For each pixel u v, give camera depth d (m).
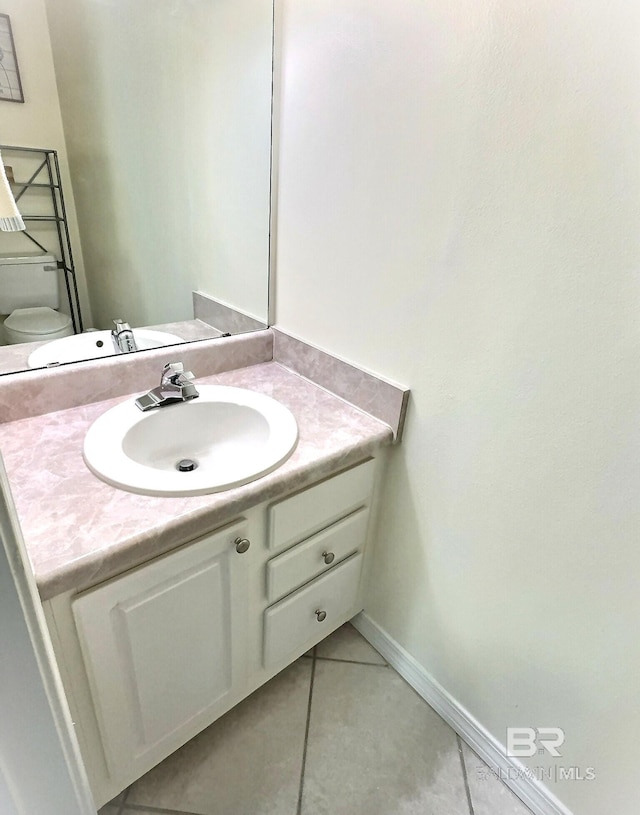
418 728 1.29
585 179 0.72
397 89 0.94
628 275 0.71
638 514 0.80
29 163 1.07
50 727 0.50
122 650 0.86
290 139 1.21
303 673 1.42
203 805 1.11
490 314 0.91
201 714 1.11
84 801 0.59
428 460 1.14
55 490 0.87
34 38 1.03
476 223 0.88
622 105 0.66
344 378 1.27
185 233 1.28
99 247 1.19
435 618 1.27
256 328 1.47
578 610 0.93
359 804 1.13
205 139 1.22
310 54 1.09
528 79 0.75
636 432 0.76
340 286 1.21
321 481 1.09
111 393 1.21
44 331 1.15
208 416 1.22
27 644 0.45
